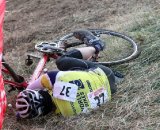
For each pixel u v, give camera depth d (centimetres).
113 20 732
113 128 371
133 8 779
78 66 432
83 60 440
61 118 397
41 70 448
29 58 503
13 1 1036
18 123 402
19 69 541
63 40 516
